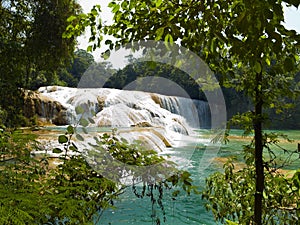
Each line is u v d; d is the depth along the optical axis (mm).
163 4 1729
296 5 1213
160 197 2012
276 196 2131
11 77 8305
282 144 9836
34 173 2143
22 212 1445
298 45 1392
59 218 1853
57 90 21750
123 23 2160
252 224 2189
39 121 17141
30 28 9773
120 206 5039
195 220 4855
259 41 1255
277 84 2055
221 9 1432
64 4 10062
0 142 2105
